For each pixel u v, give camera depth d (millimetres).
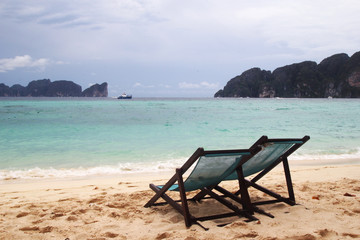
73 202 4449
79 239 3076
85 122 19922
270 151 3809
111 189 5406
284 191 4895
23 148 10352
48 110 34188
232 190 5125
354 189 4988
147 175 6875
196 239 2969
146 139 12562
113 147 10641
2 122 19516
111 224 3504
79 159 8641
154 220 3660
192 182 3637
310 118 24000
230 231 3160
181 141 12039
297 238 2969
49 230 3332
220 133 14539
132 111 33562
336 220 3529
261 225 3367
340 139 12727
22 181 6273
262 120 22047
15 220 3660
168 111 34156
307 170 7066
